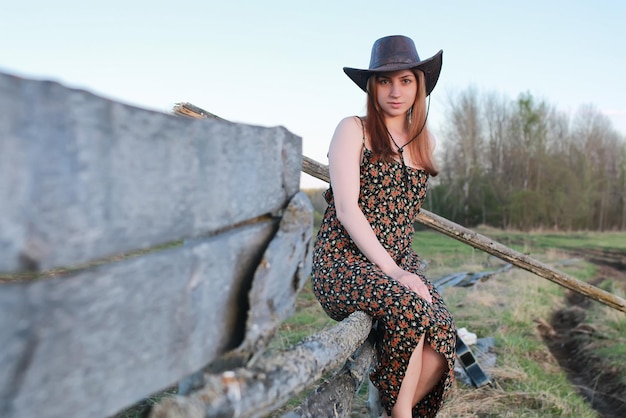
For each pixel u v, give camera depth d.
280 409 2.92
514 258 3.65
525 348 5.39
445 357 2.29
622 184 37.47
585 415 3.82
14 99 0.59
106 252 0.73
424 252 14.10
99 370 0.74
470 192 35.91
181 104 3.63
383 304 2.25
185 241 1.03
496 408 3.65
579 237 30.77
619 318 6.99
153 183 0.82
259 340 1.18
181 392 1.17
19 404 0.62
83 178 0.68
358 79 2.74
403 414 2.28
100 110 0.70
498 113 36.00
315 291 2.57
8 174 0.59
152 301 0.84
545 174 35.47
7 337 0.60
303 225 1.39
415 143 2.74
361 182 2.65
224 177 1.03
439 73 2.79
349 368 2.21
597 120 37.72
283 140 1.31
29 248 0.62
